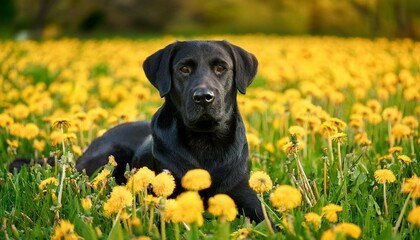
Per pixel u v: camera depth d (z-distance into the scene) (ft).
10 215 3.91
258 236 3.56
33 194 4.36
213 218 4.16
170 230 3.76
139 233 3.16
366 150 5.52
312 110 5.76
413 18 38.86
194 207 2.96
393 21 38.58
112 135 5.74
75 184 4.23
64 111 8.81
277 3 44.55
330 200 4.29
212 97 4.43
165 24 45.24
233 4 45.19
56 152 4.92
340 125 4.80
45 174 4.76
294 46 19.99
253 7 44.62
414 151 5.69
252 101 7.14
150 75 4.92
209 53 4.70
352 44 21.20
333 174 4.74
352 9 42.70
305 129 5.82
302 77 12.48
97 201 4.08
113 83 12.77
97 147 5.70
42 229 3.86
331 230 3.06
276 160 5.98
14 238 3.69
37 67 13.41
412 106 8.30
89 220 3.56
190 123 4.47
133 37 30.96
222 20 43.86
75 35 35.58
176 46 4.84
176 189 4.63
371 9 39.91
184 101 4.57
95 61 15.75
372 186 4.68
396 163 4.96
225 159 4.65
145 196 3.61
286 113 6.93
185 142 4.63
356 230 3.08
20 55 17.37
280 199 3.18
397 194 4.31
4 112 7.54
